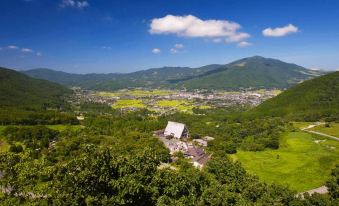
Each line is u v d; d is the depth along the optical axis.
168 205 60.38
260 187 89.25
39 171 58.56
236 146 177.62
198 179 79.31
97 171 56.94
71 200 53.06
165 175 68.75
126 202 57.00
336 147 175.62
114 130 197.38
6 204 53.78
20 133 172.12
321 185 122.31
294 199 86.38
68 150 145.38
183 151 161.75
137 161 64.88
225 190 78.12
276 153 165.50
